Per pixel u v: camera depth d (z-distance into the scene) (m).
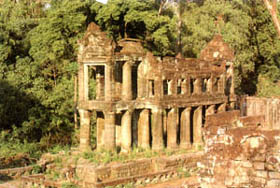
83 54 36.72
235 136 13.45
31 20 58.34
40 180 32.59
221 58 45.91
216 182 13.66
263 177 13.02
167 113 42.53
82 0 54.03
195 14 65.00
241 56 63.78
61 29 53.25
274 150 12.97
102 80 39.41
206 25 62.50
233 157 13.45
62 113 48.56
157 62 38.72
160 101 38.31
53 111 48.84
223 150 13.62
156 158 36.34
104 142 37.53
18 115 48.84
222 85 44.81
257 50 74.81
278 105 49.28
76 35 54.53
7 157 41.78
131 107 37.69
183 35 62.31
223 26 63.31
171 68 39.56
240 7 69.50
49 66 52.41
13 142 46.06
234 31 63.03
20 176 34.41
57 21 52.53
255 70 76.38
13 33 54.00
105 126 36.28
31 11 63.22
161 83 38.50
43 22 55.22
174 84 39.94
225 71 45.72
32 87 50.38
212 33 62.31
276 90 71.25
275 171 12.89
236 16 65.38
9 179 35.22
